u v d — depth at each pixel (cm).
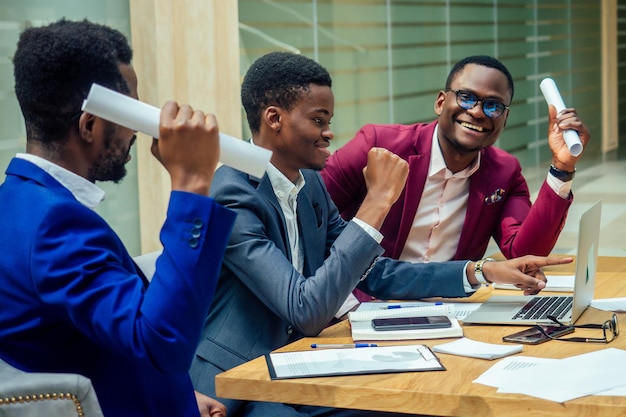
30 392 139
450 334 225
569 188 303
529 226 307
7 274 141
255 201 234
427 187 321
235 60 525
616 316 233
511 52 878
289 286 226
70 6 441
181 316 134
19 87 147
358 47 654
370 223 229
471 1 800
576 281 230
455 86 310
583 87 1098
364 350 212
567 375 188
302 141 240
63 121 146
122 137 150
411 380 190
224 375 198
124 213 477
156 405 157
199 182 140
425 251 327
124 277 138
